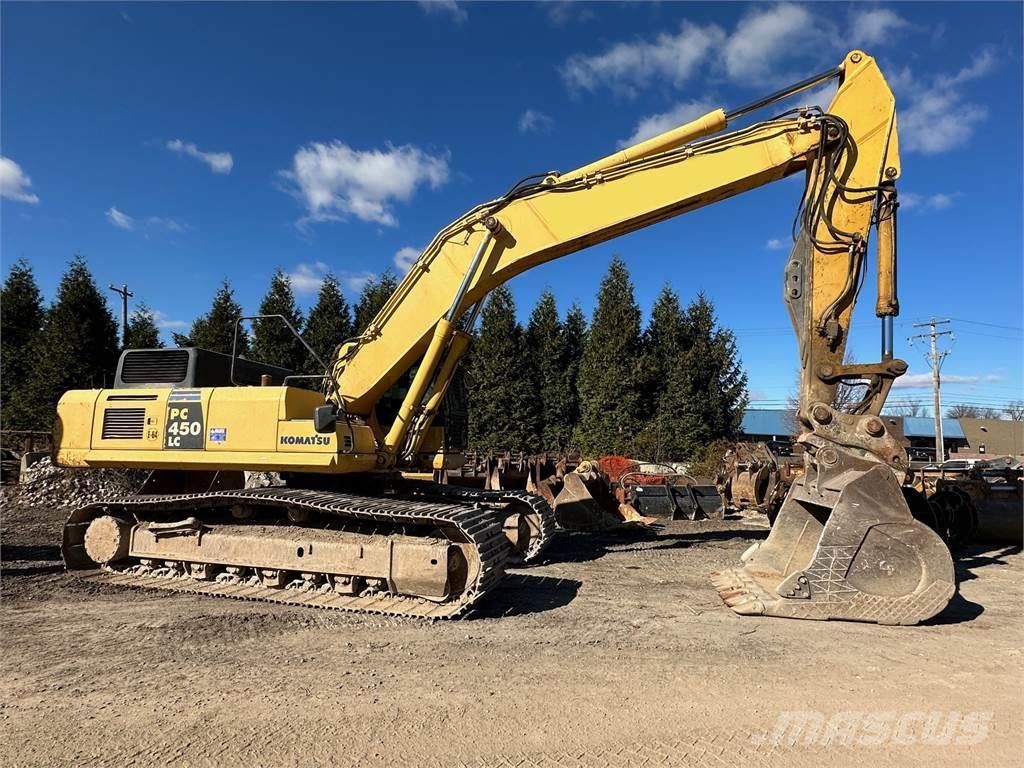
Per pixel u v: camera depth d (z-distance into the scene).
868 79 6.36
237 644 5.01
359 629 5.45
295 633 5.32
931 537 5.48
